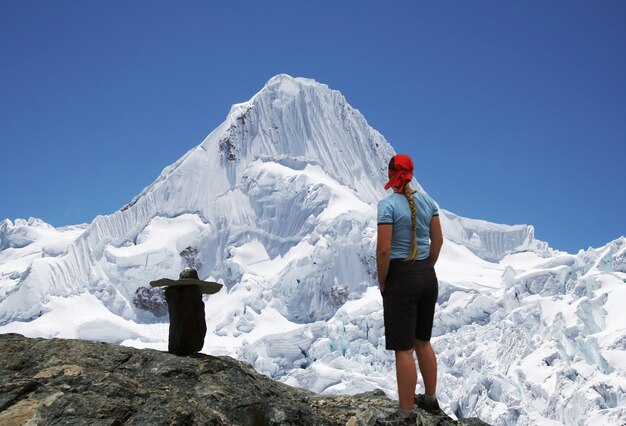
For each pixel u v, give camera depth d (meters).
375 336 73.06
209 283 6.50
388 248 6.70
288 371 72.94
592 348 57.94
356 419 6.98
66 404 5.05
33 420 4.91
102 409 5.04
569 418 51.03
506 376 58.94
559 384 53.72
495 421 51.69
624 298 65.31
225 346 82.94
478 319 76.25
